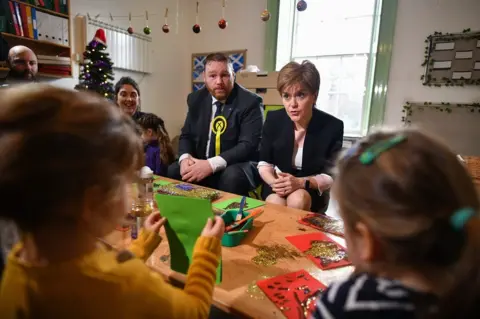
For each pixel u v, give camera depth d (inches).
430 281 15.3
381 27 129.7
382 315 14.8
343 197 17.3
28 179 14.5
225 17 164.6
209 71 78.2
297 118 63.7
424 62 124.3
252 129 79.6
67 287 16.2
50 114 15.6
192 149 87.0
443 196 14.7
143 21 150.1
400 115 131.3
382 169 15.7
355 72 142.9
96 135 15.9
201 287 22.4
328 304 16.7
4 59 97.2
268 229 40.9
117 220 18.3
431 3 120.6
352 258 18.3
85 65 111.3
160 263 31.7
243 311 24.4
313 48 150.9
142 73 154.0
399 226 15.1
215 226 26.2
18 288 16.5
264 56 156.3
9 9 96.9
